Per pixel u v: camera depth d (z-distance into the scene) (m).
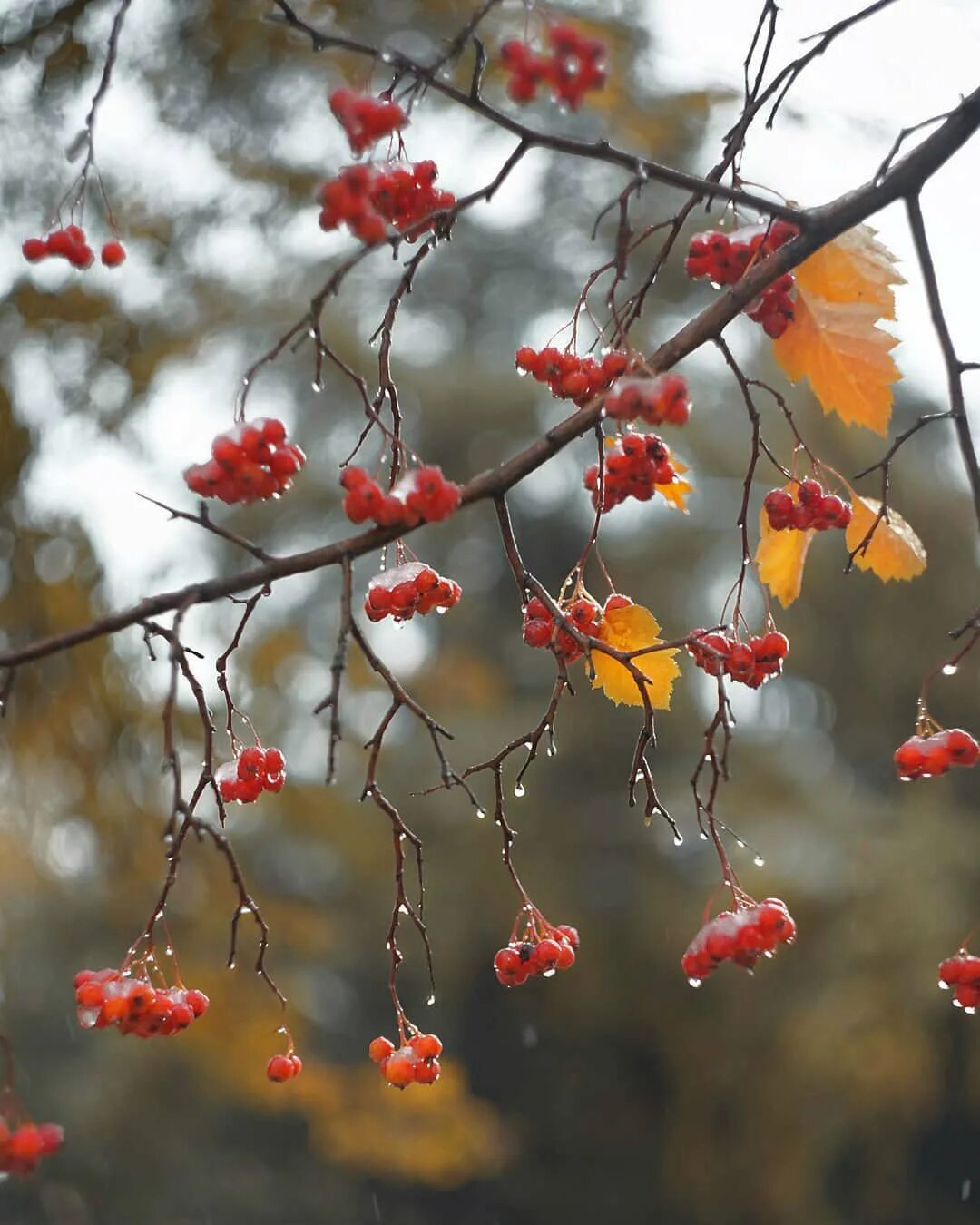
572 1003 15.72
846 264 2.87
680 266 12.49
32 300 5.10
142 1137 15.12
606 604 2.65
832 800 15.25
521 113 7.26
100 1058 15.17
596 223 2.23
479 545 17.69
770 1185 13.82
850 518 2.79
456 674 16.22
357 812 14.05
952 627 14.63
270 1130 17.22
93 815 6.60
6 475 5.48
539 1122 16.64
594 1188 16.30
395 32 4.74
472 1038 16.91
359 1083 10.55
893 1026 12.71
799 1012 13.46
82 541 5.86
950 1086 13.27
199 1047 8.76
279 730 7.42
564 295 16.31
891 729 15.38
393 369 16.25
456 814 15.38
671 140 5.85
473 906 15.46
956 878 13.55
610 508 2.66
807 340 2.95
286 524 16.06
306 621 15.83
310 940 8.58
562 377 2.54
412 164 2.30
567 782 16.25
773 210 2.38
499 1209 16.69
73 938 13.82
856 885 13.97
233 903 8.06
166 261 5.35
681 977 15.19
